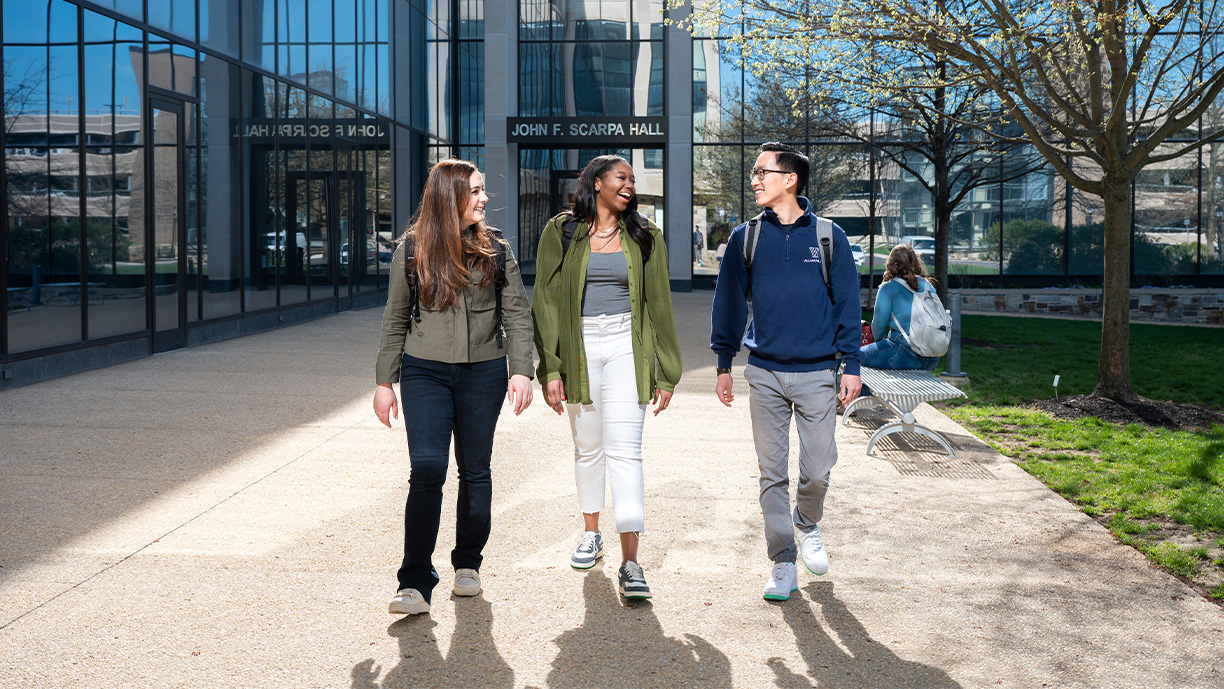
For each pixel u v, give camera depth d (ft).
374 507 17.40
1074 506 18.11
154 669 10.75
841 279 13.09
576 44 86.48
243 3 47.42
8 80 30.19
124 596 12.96
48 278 32.22
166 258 40.45
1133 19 27.94
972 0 33.24
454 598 13.07
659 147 86.22
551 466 20.66
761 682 10.62
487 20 83.25
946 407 29.12
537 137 83.10
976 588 13.65
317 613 12.44
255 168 48.93
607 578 13.92
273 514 16.92
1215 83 27.25
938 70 36.50
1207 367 38.78
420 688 10.37
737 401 29.25
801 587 13.65
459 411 12.46
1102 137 28.71
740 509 17.61
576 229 13.29
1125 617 12.63
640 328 13.26
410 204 76.28
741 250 13.25
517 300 12.55
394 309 12.23
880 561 14.79
